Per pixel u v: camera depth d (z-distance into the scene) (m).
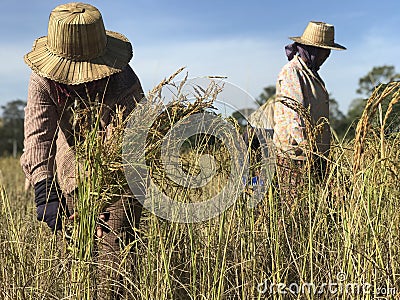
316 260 2.20
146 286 2.11
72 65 2.29
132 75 2.47
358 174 2.07
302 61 3.37
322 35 3.37
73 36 2.25
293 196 2.43
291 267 2.25
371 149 2.28
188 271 2.21
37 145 2.38
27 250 2.36
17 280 2.19
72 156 2.41
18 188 5.25
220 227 2.10
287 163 2.47
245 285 2.15
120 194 2.16
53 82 2.34
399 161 2.21
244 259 2.20
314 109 3.30
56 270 2.16
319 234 2.29
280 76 3.34
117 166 2.09
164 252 2.08
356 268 2.07
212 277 2.17
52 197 2.34
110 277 2.19
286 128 2.89
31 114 2.38
